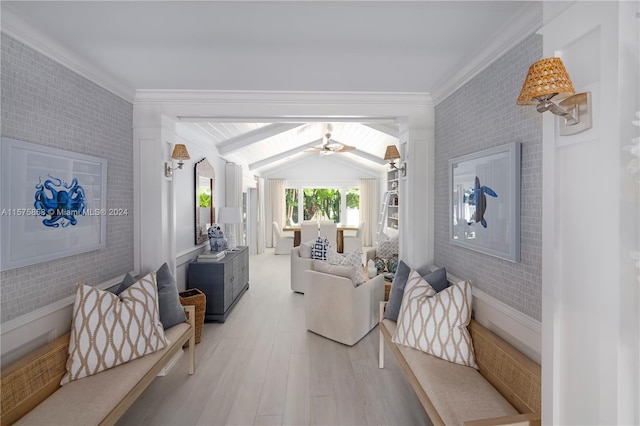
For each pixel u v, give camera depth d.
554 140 1.16
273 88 2.92
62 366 1.89
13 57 1.76
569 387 1.12
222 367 2.81
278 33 1.96
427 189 3.15
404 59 2.32
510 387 1.74
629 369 0.94
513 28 1.85
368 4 1.67
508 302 1.98
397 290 2.76
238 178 6.35
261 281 5.82
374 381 2.60
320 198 10.28
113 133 2.70
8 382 1.57
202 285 3.88
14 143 1.73
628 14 0.92
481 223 2.22
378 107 3.10
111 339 2.01
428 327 2.17
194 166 4.38
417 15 1.77
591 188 1.03
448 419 1.59
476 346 2.10
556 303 1.16
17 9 1.68
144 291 2.29
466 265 2.51
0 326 1.67
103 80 2.53
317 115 3.09
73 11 1.71
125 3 1.64
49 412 1.62
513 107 1.92
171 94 2.97
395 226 7.92
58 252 2.04
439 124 3.01
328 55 2.25
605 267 0.97
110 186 2.65
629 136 0.92
